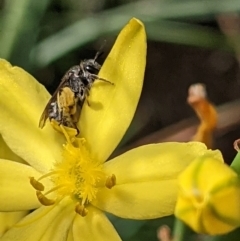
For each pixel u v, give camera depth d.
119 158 0.09
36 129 0.10
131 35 0.09
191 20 0.16
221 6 0.14
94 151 0.09
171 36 0.14
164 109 0.16
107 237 0.09
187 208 0.08
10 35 0.13
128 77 0.09
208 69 0.17
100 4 0.15
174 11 0.14
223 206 0.08
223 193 0.08
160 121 0.16
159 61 0.17
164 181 0.09
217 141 0.16
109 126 0.09
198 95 0.10
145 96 0.17
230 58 0.17
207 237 0.11
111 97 0.09
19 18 0.13
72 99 0.09
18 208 0.09
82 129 0.09
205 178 0.08
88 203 0.09
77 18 0.15
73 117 0.09
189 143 0.09
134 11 0.14
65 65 0.15
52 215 0.09
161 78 0.17
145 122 0.16
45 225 0.09
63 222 0.09
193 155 0.09
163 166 0.09
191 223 0.08
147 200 0.09
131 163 0.09
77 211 0.09
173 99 0.17
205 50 0.17
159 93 0.17
